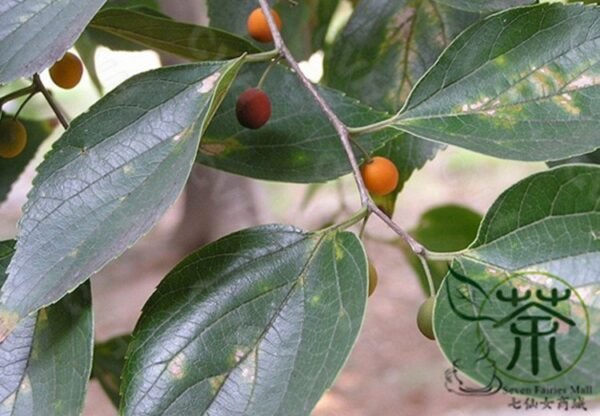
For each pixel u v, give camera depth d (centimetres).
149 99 24
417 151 32
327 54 33
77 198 23
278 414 23
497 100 25
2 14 25
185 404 23
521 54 25
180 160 23
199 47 30
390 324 74
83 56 33
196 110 24
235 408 23
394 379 70
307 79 25
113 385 32
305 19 35
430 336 24
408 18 32
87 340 24
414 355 71
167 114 24
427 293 35
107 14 28
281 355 23
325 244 24
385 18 32
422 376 69
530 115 25
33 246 23
